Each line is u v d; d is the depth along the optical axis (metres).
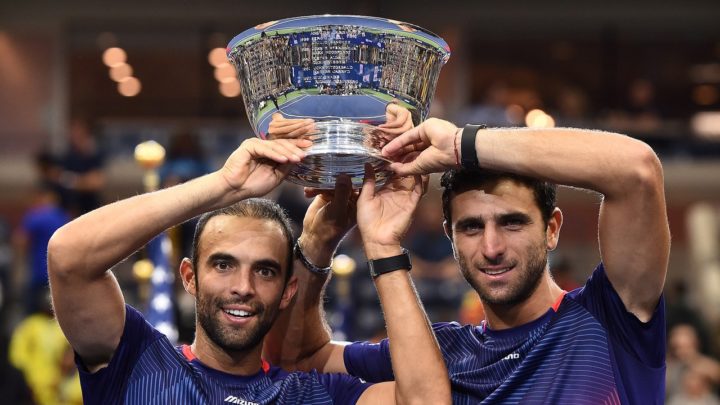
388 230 3.63
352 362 4.11
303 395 3.63
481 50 19.30
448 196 3.58
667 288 15.52
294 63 3.29
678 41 19.23
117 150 17.23
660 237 3.37
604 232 3.42
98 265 3.38
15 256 13.92
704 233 16.39
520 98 18.12
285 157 3.34
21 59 19.33
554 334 3.50
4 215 17.00
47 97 19.23
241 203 3.66
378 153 3.42
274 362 4.21
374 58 3.29
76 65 19.31
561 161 3.29
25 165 17.28
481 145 3.36
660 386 3.52
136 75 19.34
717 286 15.51
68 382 8.82
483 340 3.65
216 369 3.58
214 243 3.53
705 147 17.23
